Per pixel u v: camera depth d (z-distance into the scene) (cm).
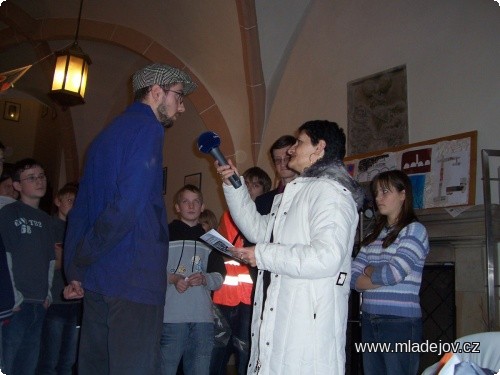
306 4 545
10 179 365
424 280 407
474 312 348
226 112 621
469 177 358
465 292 355
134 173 175
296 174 302
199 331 310
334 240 167
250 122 580
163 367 299
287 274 170
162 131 189
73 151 837
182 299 307
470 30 379
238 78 587
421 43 413
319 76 507
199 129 666
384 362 249
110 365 177
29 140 1230
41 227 308
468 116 371
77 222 196
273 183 540
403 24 431
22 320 287
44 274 303
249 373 186
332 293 178
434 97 396
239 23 534
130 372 178
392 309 247
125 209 170
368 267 258
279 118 553
